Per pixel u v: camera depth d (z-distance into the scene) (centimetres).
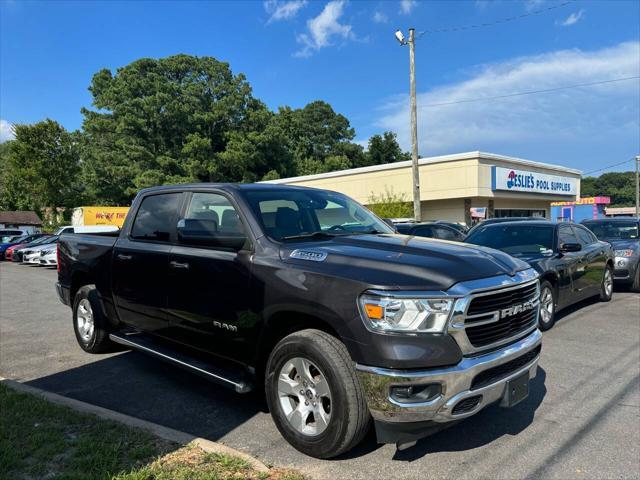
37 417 398
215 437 388
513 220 924
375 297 316
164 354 475
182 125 5438
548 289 736
